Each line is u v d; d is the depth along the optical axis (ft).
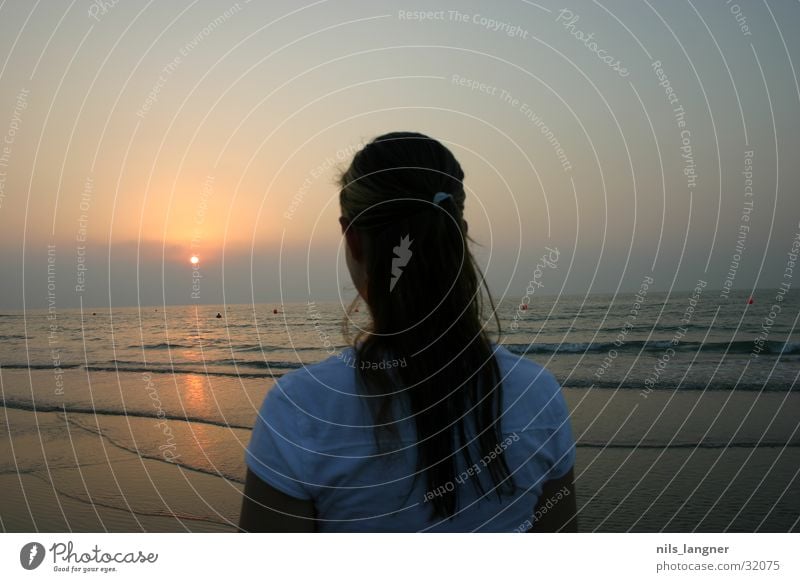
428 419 3.54
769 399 30.07
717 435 23.53
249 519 3.62
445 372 3.57
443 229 3.58
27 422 27.73
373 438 3.54
